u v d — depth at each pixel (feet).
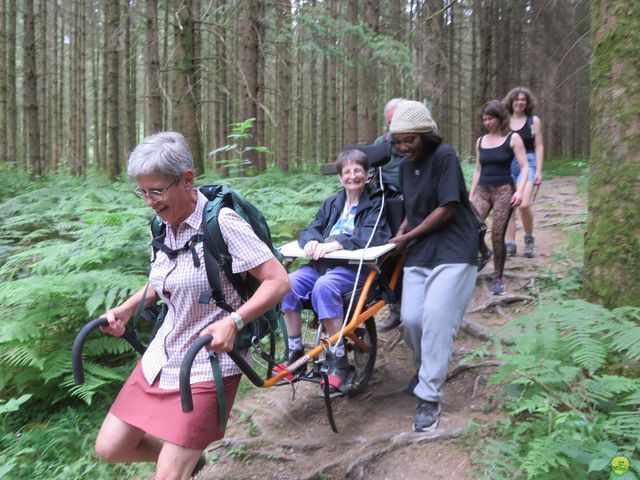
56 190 29.73
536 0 46.60
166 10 30.99
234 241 7.33
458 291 10.41
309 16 32.65
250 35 33.40
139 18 42.45
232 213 7.48
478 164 16.74
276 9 36.42
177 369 7.61
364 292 10.76
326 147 77.25
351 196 11.96
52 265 14.55
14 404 10.87
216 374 7.25
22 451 10.96
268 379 9.14
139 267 15.53
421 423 10.41
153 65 32.91
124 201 22.89
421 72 39.32
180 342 7.67
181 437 7.25
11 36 50.67
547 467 7.44
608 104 10.11
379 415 11.66
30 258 16.58
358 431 11.14
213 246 7.36
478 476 8.85
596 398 8.56
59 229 19.40
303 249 11.55
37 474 10.67
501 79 63.00
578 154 84.79
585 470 7.76
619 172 9.97
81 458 11.08
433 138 10.54
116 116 42.50
